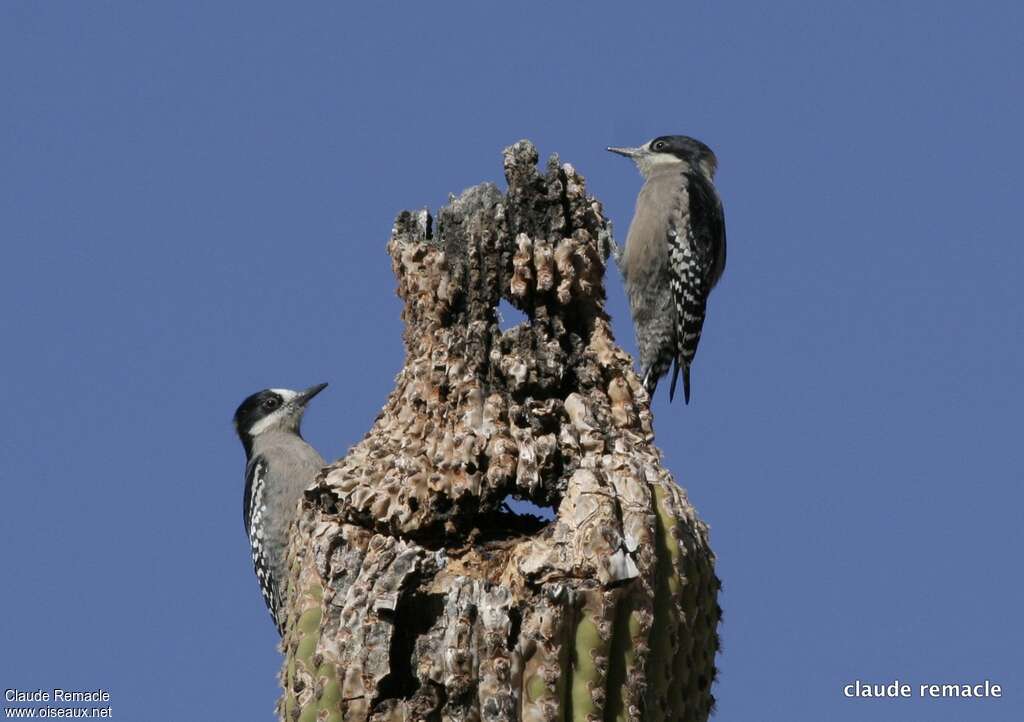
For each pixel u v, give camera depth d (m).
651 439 10.36
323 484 10.22
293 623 9.79
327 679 9.23
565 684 8.91
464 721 8.91
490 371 10.35
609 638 8.97
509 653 8.91
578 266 10.46
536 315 10.45
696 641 9.76
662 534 9.52
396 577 9.32
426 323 10.58
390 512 9.93
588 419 10.02
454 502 10.00
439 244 10.89
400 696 9.38
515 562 9.55
